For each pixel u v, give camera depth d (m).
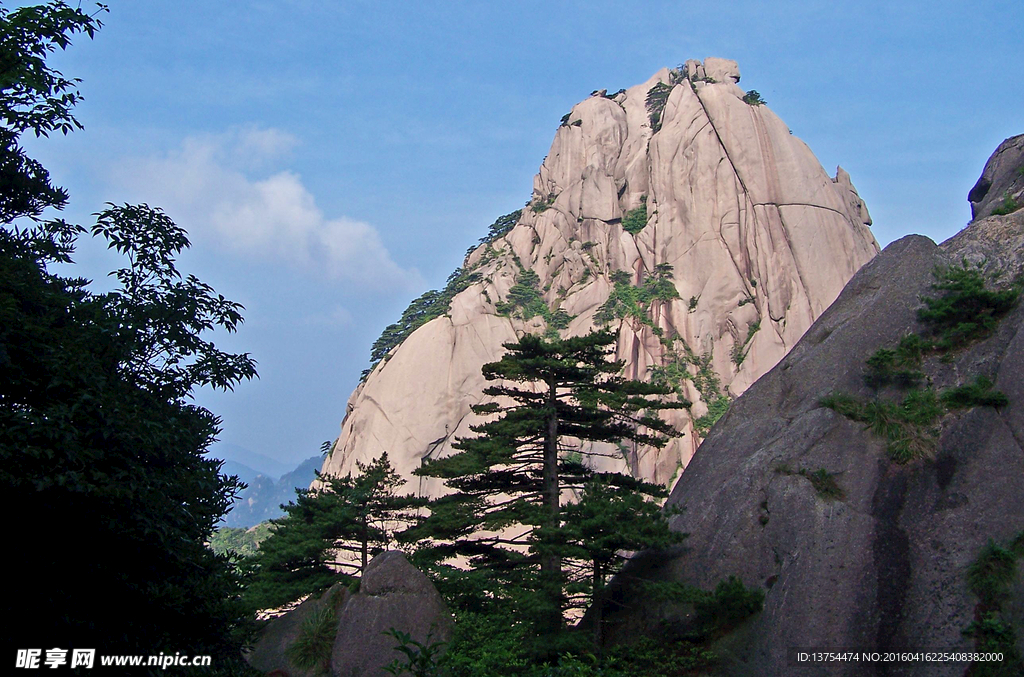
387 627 28.78
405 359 152.88
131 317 19.41
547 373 34.50
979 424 26.30
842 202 174.12
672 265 168.38
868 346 30.70
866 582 25.00
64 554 16.34
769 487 29.03
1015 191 33.31
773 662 24.98
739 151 174.00
